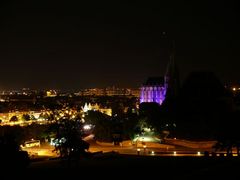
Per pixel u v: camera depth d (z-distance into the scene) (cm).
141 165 11031
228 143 14012
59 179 9319
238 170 7619
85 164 12306
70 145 12156
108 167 11006
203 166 9731
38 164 12825
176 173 9012
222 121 16938
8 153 9312
